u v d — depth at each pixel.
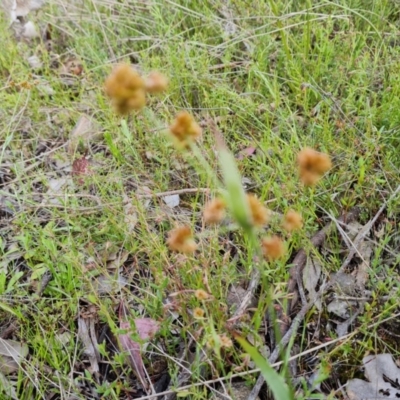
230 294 0.28
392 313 0.27
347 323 0.27
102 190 0.33
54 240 0.31
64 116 0.42
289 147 0.32
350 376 0.25
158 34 0.48
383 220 0.31
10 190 0.38
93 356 0.27
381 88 0.38
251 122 0.38
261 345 0.24
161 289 0.26
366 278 0.29
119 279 0.30
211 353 0.25
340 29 0.43
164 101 0.38
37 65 0.48
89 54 0.48
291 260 0.30
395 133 0.34
